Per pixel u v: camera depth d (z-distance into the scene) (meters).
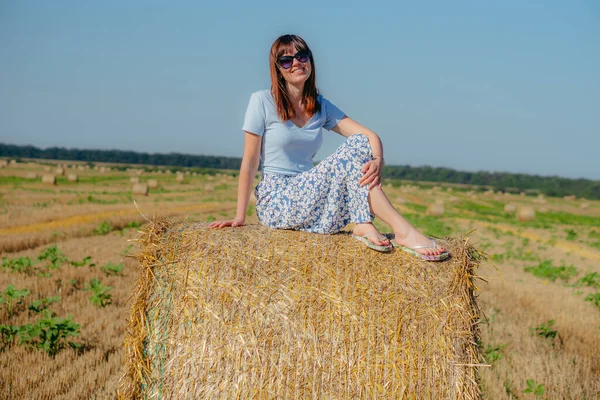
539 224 34.91
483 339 7.57
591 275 12.90
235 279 3.81
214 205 33.16
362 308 3.77
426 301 3.87
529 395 5.71
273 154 4.53
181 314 3.77
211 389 3.64
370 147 4.32
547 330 7.64
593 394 5.82
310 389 3.63
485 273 13.83
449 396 3.74
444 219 33.47
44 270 10.90
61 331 6.71
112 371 6.04
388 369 3.69
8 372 5.78
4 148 163.75
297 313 3.72
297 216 4.34
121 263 11.27
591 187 113.38
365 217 4.23
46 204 26.02
